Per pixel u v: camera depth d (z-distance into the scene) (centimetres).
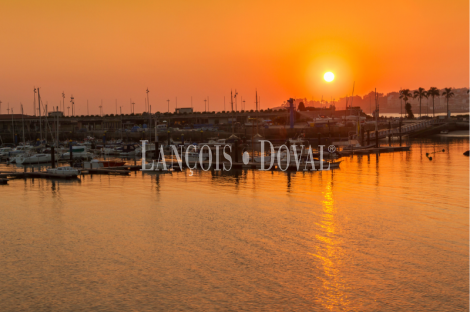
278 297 2572
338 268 2955
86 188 5891
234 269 2952
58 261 3111
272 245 3403
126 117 19838
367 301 2520
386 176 6812
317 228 3834
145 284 2739
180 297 2572
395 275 2839
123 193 5512
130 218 4238
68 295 2602
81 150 10462
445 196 5119
